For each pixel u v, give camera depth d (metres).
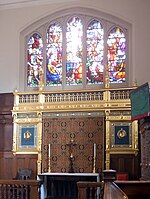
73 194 13.20
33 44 15.82
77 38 15.45
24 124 14.45
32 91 14.58
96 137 13.67
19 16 15.69
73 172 13.45
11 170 14.61
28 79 15.61
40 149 14.09
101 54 15.09
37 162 14.08
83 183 8.87
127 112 13.51
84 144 13.73
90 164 13.56
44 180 13.12
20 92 14.59
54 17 15.73
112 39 15.08
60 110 14.05
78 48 15.36
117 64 14.83
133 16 14.55
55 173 13.13
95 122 13.74
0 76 15.45
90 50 15.22
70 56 15.38
